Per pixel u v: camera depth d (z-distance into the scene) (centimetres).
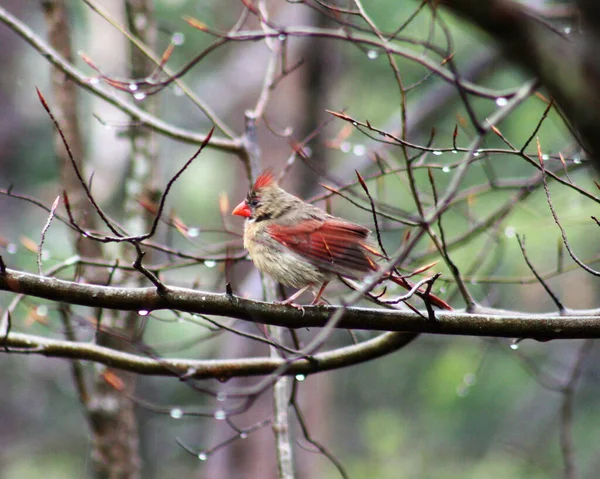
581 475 1458
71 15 1574
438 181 1476
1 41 1734
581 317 627
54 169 1703
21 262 1509
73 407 1667
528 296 1577
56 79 1037
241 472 1501
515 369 1537
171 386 1666
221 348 1558
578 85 333
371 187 1490
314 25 1584
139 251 588
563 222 1059
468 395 1542
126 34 872
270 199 812
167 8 1711
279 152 1578
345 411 1745
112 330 828
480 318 634
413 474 1576
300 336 1419
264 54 1684
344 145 921
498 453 1529
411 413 1694
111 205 1636
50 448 1634
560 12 834
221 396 708
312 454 1560
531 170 1488
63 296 609
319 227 767
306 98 1599
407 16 1507
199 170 1777
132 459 1006
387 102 1755
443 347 1650
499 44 348
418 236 526
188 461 1669
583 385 1529
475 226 1016
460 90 617
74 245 1015
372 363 1750
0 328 736
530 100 1459
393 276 652
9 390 1645
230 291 627
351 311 647
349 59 1719
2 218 1658
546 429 1519
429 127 1609
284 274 783
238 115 1669
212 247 938
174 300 619
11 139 1695
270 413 1512
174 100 1794
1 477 1590
